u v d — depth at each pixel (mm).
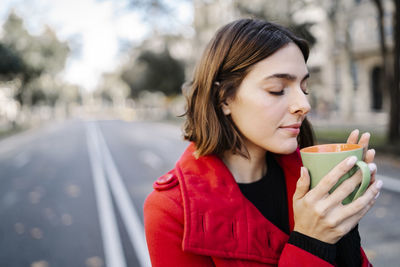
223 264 756
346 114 22609
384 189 6020
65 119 61562
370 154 741
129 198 6242
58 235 4512
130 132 24297
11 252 4023
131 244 4141
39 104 53812
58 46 32969
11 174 9797
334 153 710
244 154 879
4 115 40969
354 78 27672
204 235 744
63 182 8102
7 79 23328
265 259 767
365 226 4367
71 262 3719
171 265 767
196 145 874
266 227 804
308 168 749
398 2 10359
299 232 734
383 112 26125
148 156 11836
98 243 4199
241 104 810
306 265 702
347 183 692
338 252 869
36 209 5816
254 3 12273
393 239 3922
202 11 16094
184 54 31203
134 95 38500
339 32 21250
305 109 775
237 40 808
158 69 31234
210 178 818
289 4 11914
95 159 11766
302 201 722
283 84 787
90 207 5766
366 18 25219
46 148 16453
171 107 38688
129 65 36906
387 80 11094
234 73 805
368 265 912
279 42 783
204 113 849
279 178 954
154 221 793
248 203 815
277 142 796
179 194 811
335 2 17344
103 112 97750
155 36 22594
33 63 29016
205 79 864
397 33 10422
